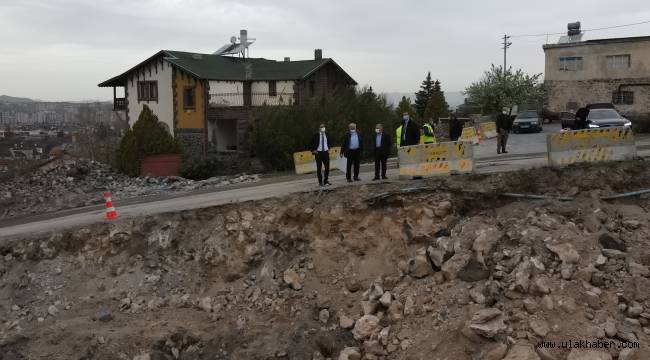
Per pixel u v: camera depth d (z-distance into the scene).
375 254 13.42
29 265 14.52
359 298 12.60
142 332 12.02
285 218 14.63
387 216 13.81
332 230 14.09
